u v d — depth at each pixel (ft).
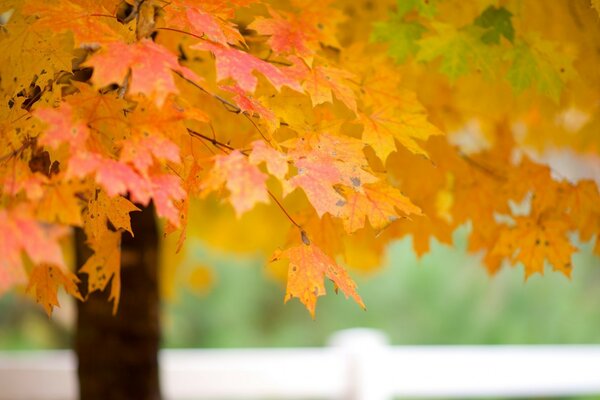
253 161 4.57
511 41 6.15
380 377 11.50
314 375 11.55
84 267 6.25
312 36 5.78
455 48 6.20
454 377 11.66
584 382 11.79
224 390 11.53
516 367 11.71
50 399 11.53
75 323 8.77
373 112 5.98
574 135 9.20
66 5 4.98
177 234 11.23
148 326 8.73
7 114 5.24
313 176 4.86
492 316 24.22
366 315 25.00
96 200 5.13
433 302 24.66
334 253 6.37
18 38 5.43
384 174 5.86
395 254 24.85
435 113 7.39
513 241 6.77
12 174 4.54
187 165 5.23
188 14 4.90
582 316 23.93
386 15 7.09
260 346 24.93
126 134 4.57
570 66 6.28
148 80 4.33
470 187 7.38
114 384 8.58
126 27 5.05
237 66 4.80
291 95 5.60
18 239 3.88
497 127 8.06
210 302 24.99
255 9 6.41
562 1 6.73
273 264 11.98
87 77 5.97
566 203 6.93
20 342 25.21
